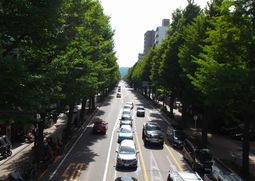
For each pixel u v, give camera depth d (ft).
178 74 150.51
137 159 92.32
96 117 188.65
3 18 47.32
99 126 135.74
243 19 72.64
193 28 119.55
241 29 73.15
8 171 80.02
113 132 141.49
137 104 277.03
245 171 81.61
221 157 102.47
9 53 51.90
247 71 69.15
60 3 50.85
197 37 115.75
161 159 97.25
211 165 83.20
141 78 354.54
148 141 115.24
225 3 74.74
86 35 109.50
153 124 126.31
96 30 125.59
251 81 67.87
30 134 117.91
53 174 77.71
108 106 252.42
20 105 44.34
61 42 54.19
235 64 77.25
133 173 80.94
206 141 118.62
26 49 55.72
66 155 98.07
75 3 79.71
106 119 181.27
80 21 82.53
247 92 71.10
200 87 86.89
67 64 66.90
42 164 80.43
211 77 78.79
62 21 55.11
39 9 47.37
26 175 68.28
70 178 74.90
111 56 179.42
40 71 52.47
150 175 79.61
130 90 510.17
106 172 80.89
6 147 94.17
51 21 49.55
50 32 52.16
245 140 82.17
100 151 104.58
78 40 84.48
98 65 116.88
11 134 114.62
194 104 131.23
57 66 58.49
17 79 41.70
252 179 80.18
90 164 88.07
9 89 42.78
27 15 47.16
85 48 91.04
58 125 156.76
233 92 74.02
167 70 154.81
